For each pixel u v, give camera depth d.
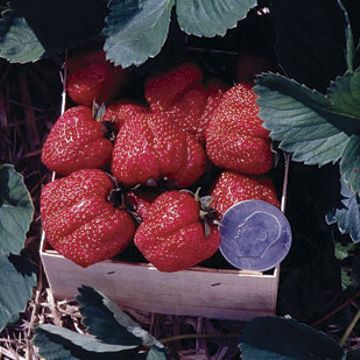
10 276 0.45
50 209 0.41
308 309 0.45
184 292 0.43
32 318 0.46
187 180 0.42
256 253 0.41
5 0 0.48
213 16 0.40
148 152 0.40
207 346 0.45
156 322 0.45
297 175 0.44
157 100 0.43
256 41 0.45
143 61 0.40
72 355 0.43
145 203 0.42
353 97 0.39
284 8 0.41
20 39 0.44
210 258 0.43
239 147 0.41
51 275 0.44
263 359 0.42
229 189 0.42
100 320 0.43
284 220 0.41
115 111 0.43
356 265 0.44
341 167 0.40
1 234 0.43
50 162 0.42
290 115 0.40
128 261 0.42
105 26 0.41
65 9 0.44
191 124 0.43
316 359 0.42
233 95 0.41
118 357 0.43
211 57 0.45
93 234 0.41
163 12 0.41
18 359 0.45
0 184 0.43
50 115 0.47
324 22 0.41
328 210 0.43
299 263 0.45
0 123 0.47
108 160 0.42
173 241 0.40
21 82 0.47
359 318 0.45
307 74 0.42
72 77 0.43
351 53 0.40
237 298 0.43
